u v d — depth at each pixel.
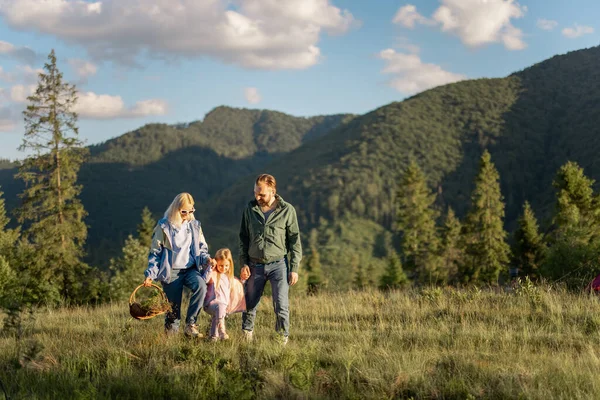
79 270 30.02
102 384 4.77
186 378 4.85
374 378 4.77
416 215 60.34
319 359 5.55
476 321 7.79
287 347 5.73
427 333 6.92
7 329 6.68
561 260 17.50
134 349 5.88
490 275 50.03
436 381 4.77
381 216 182.88
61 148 31.50
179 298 6.45
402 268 59.88
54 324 8.47
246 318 6.54
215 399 4.45
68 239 30.92
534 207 178.50
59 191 31.38
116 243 192.25
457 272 54.31
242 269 6.41
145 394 4.52
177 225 6.34
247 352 5.66
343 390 4.62
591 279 11.73
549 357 5.50
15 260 29.95
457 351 5.81
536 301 8.70
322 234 175.38
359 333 6.97
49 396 4.39
